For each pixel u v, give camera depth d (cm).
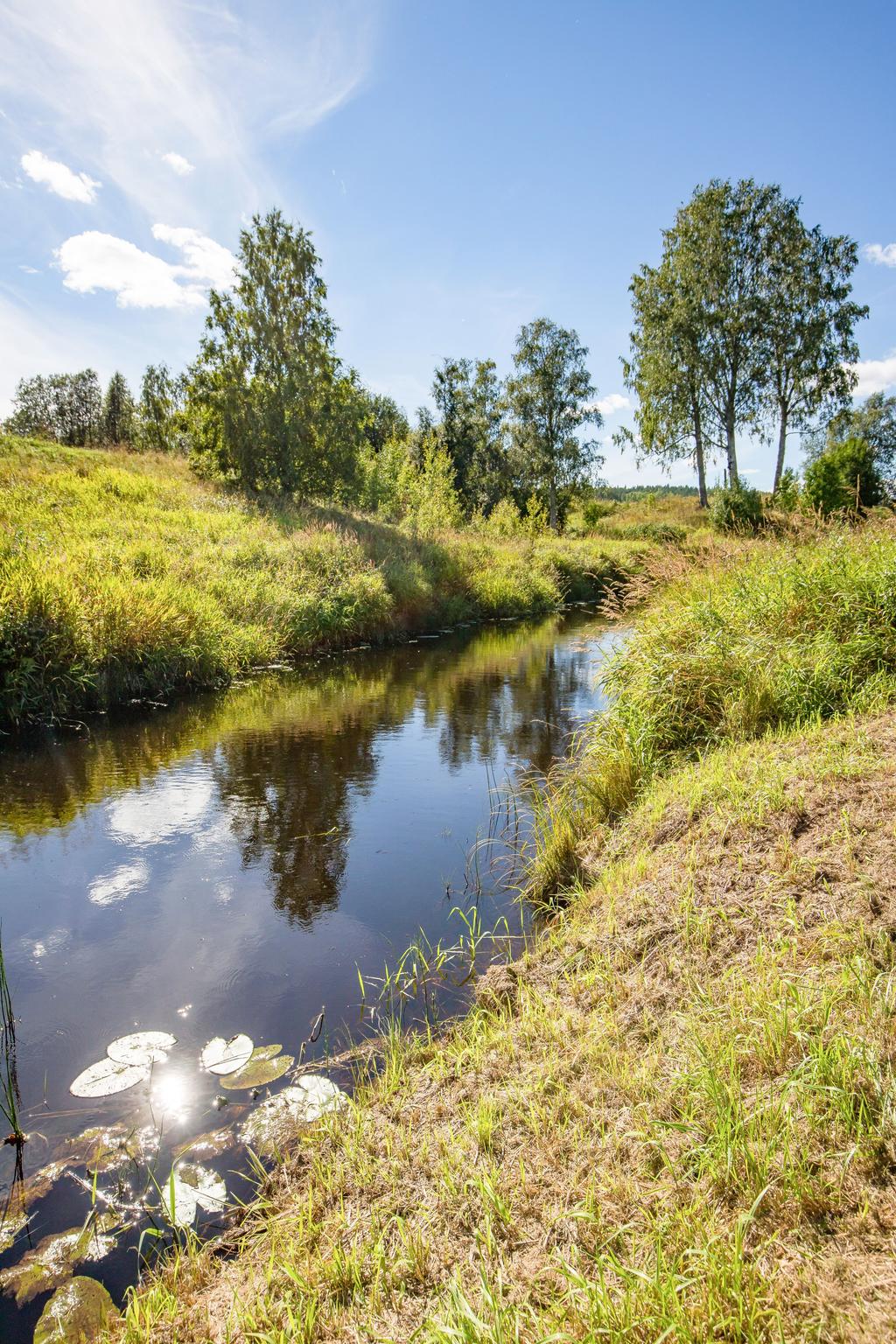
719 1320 145
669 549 808
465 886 443
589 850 438
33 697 793
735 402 3177
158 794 595
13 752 703
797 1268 153
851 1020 216
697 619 611
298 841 507
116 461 2091
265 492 2056
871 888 277
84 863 471
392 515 2409
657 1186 186
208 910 414
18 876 454
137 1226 223
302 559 1438
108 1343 184
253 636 1133
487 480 4247
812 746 421
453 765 673
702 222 3028
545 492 4247
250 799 585
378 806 570
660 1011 264
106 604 907
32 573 870
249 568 1341
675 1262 161
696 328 3009
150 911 412
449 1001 330
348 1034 309
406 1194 212
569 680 1080
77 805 570
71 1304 197
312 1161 238
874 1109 184
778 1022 224
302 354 2056
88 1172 242
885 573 582
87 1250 214
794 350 3016
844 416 3112
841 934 258
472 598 1847
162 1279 202
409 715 859
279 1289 190
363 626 1398
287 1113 263
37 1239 218
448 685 1036
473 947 368
